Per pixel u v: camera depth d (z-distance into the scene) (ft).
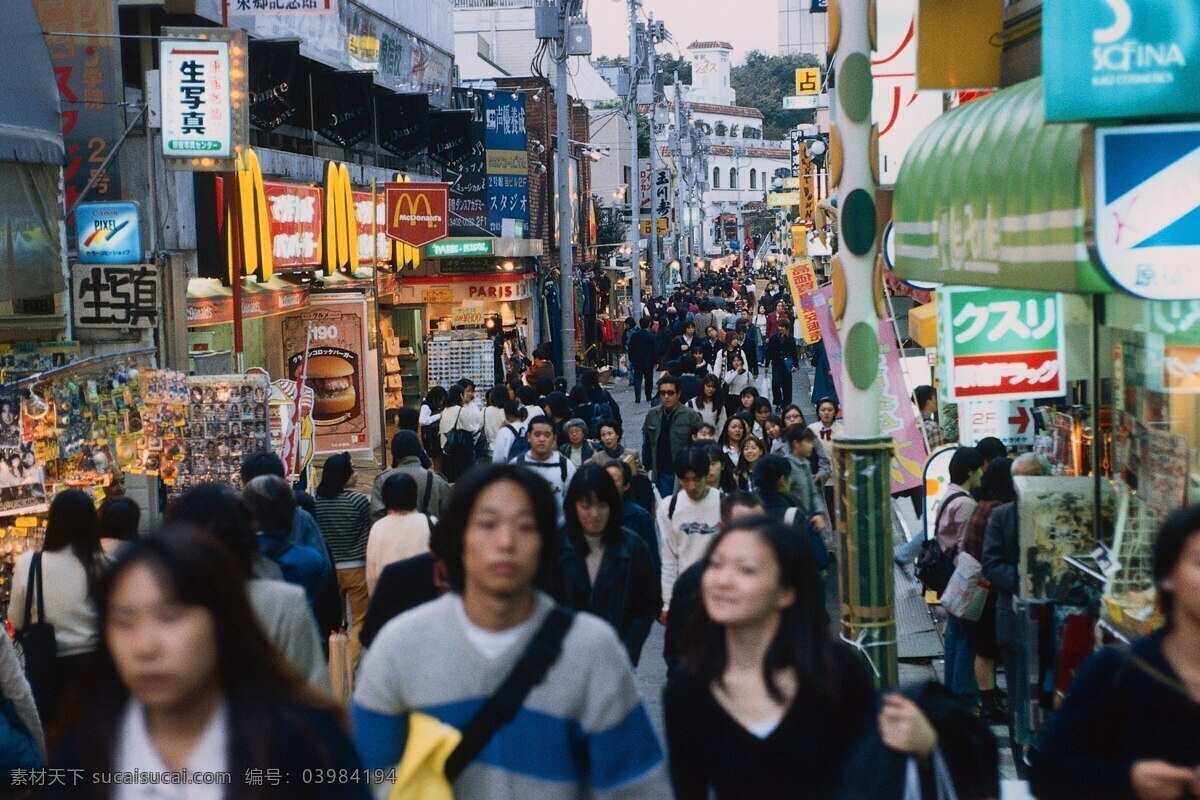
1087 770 12.04
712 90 476.13
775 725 12.80
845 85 22.17
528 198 111.75
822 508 37.09
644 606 23.75
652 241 174.91
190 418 39.91
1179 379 21.62
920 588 40.34
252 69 63.67
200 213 54.75
